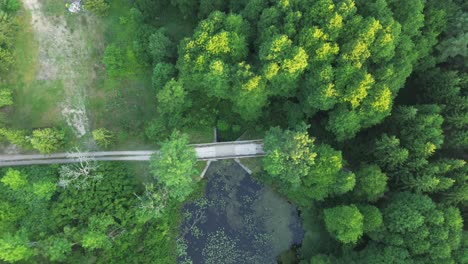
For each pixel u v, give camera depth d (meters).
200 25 61.22
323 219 67.25
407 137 61.31
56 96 74.06
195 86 66.44
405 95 70.25
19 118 73.00
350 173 58.69
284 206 70.19
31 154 71.56
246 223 69.69
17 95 73.88
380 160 62.25
